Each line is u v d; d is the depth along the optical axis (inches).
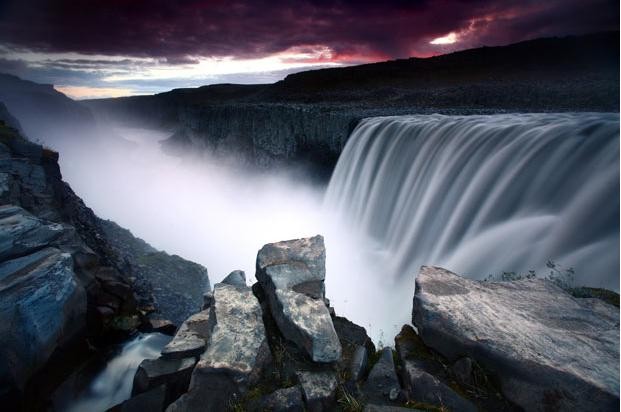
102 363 412.5
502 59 2714.1
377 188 873.5
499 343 156.6
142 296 567.8
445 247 593.6
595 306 185.6
